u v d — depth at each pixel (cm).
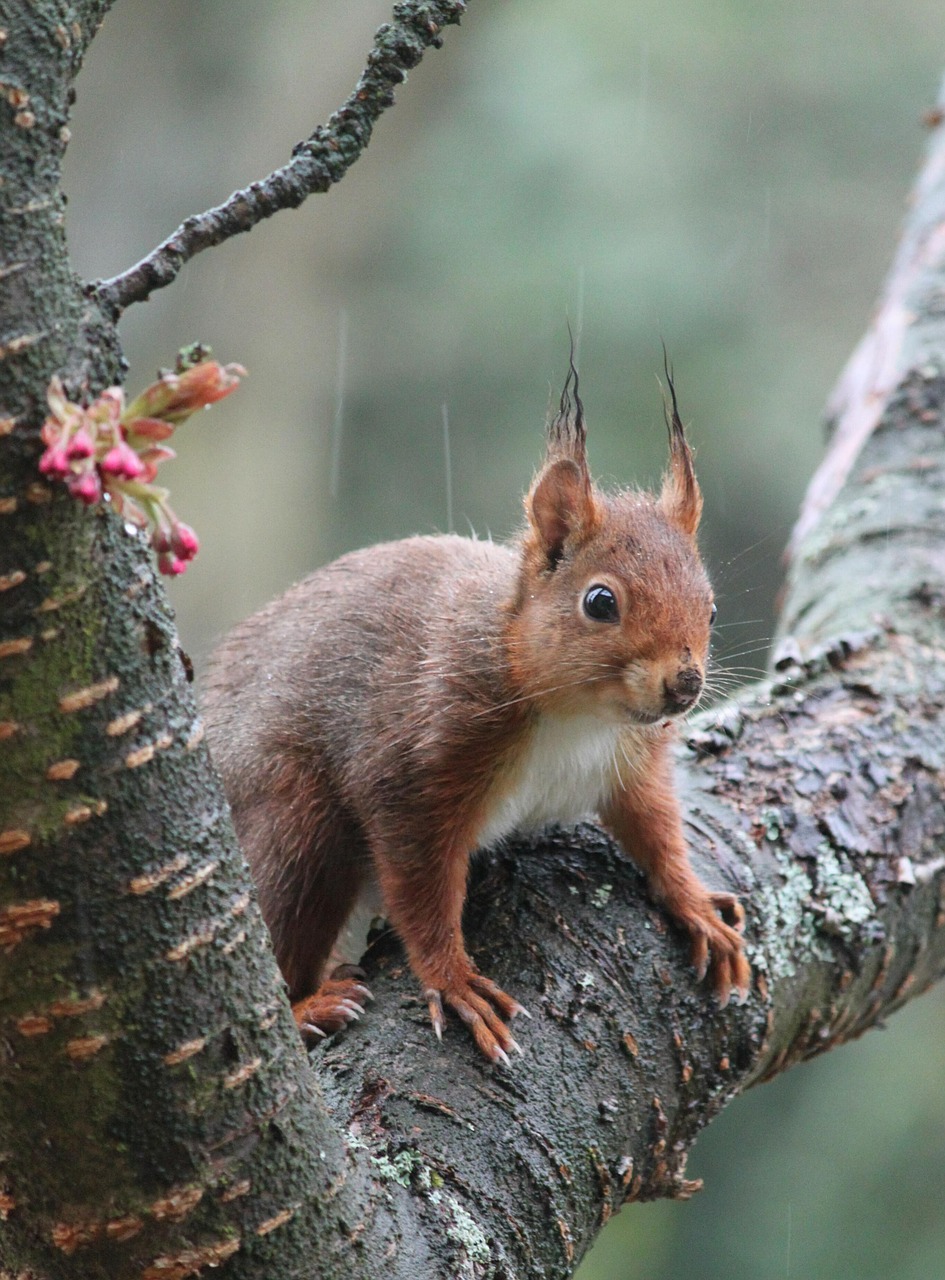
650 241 2784
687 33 3005
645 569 848
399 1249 583
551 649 843
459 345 2786
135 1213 516
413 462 2788
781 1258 1745
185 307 2769
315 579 1016
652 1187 736
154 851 492
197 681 1070
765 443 2667
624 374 2705
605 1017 734
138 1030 498
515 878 820
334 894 931
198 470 2695
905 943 880
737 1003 775
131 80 2800
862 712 959
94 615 468
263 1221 532
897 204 2917
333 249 2816
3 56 429
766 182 2905
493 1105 677
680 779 897
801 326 2806
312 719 920
